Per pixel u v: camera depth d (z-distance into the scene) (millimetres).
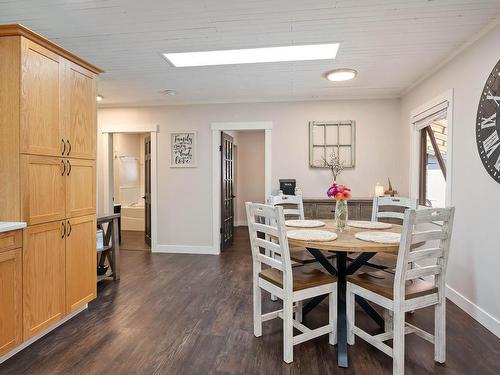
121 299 2908
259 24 2393
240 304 2793
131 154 7352
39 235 2127
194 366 1883
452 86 2893
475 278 2492
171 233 4770
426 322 2426
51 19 2312
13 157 1989
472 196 2539
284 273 1926
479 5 2105
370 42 2670
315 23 2369
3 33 1964
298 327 2102
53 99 2234
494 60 2270
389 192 4031
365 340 2012
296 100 4492
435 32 2475
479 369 1843
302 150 4504
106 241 3438
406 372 1817
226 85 3889
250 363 1913
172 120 4746
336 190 2348
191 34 2559
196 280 3445
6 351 1896
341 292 2170
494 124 2240
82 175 2551
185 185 4730
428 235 1782
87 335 2242
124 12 2223
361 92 4172
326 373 1814
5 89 1989
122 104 4754
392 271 2199
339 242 1955
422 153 3807
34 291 2088
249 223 2223
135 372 1823
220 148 4727
